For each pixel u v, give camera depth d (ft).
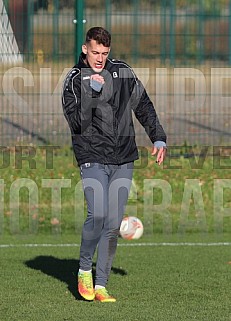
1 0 154.20
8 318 74.28
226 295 84.74
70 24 154.10
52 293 85.46
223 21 159.53
